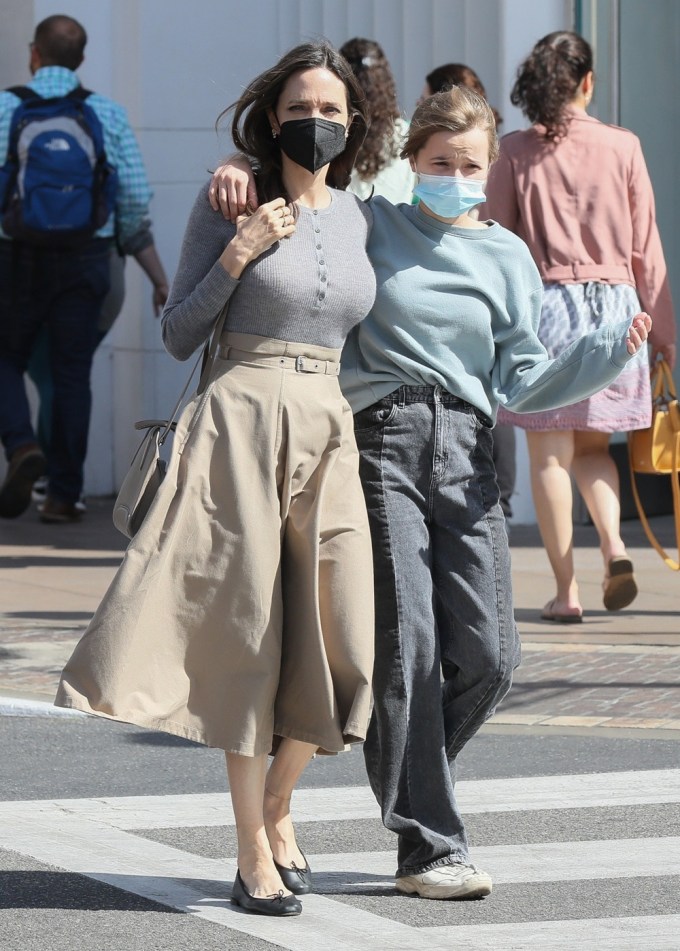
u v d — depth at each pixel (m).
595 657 18.67
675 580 23.88
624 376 19.73
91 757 15.15
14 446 27.31
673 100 29.81
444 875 11.10
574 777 14.31
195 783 14.27
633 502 30.17
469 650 11.06
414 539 11.00
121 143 27.67
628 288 19.78
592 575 24.20
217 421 10.78
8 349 27.70
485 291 11.08
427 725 10.99
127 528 10.88
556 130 19.70
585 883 11.57
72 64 27.77
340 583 10.77
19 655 18.75
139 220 28.08
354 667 10.71
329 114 10.95
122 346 32.56
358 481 10.99
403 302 11.02
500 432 26.45
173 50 31.62
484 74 29.09
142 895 11.20
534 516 29.28
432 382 11.05
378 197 11.41
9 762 14.94
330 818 13.22
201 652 10.72
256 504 10.70
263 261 10.73
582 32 28.22
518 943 10.30
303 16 31.23
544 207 19.72
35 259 27.53
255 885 10.88
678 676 17.77
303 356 10.84
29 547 26.39
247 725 10.62
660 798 13.73
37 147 27.16
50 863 11.94
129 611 10.51
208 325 10.83
